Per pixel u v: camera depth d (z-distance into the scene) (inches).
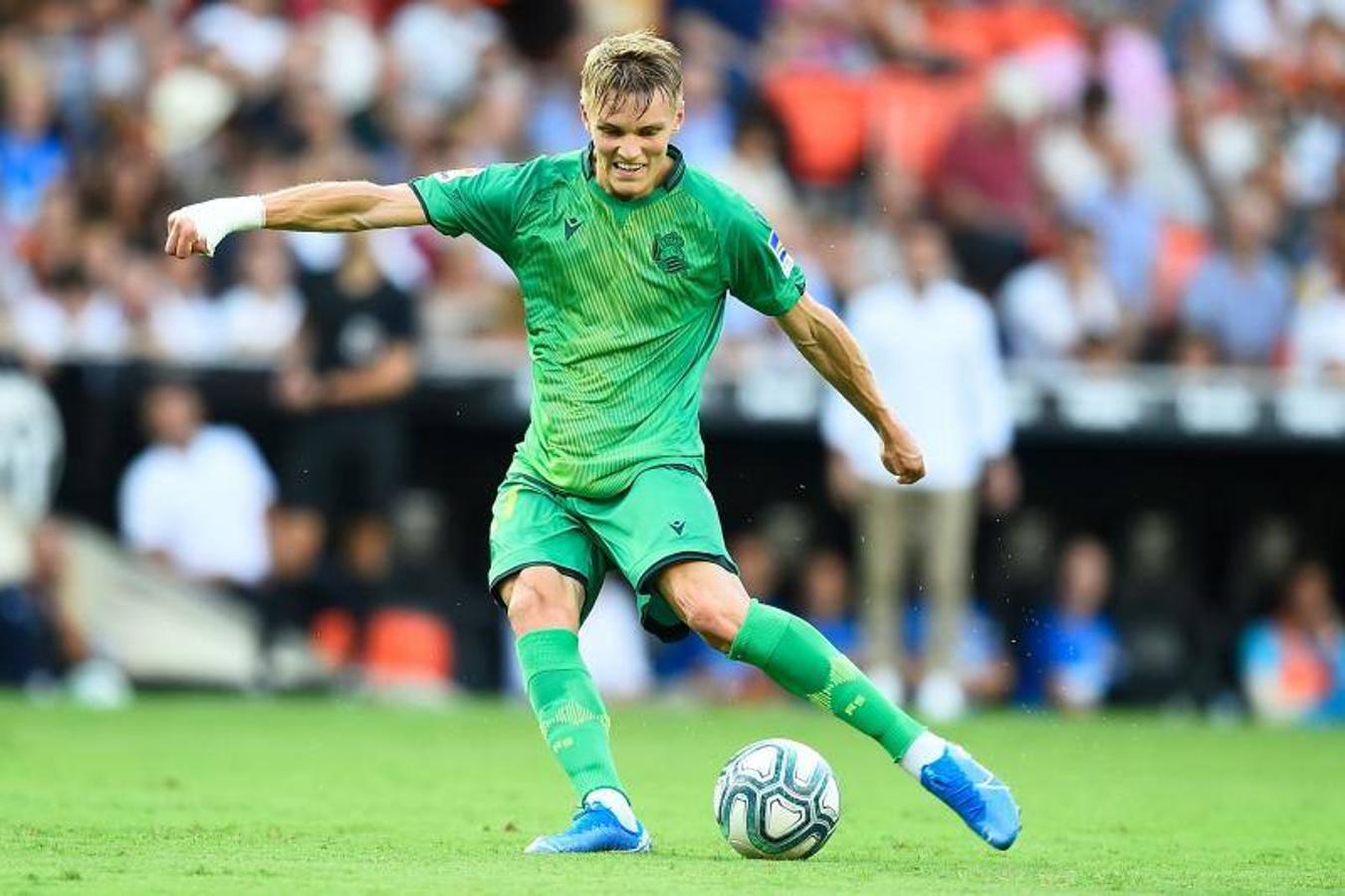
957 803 903.7
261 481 2253.9
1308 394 2377.0
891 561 2124.8
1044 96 2736.2
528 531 941.2
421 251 2449.6
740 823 905.5
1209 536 2564.0
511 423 2309.3
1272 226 2652.6
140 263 2356.1
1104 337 2490.2
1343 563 2571.4
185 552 2236.7
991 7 2819.9
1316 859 993.5
